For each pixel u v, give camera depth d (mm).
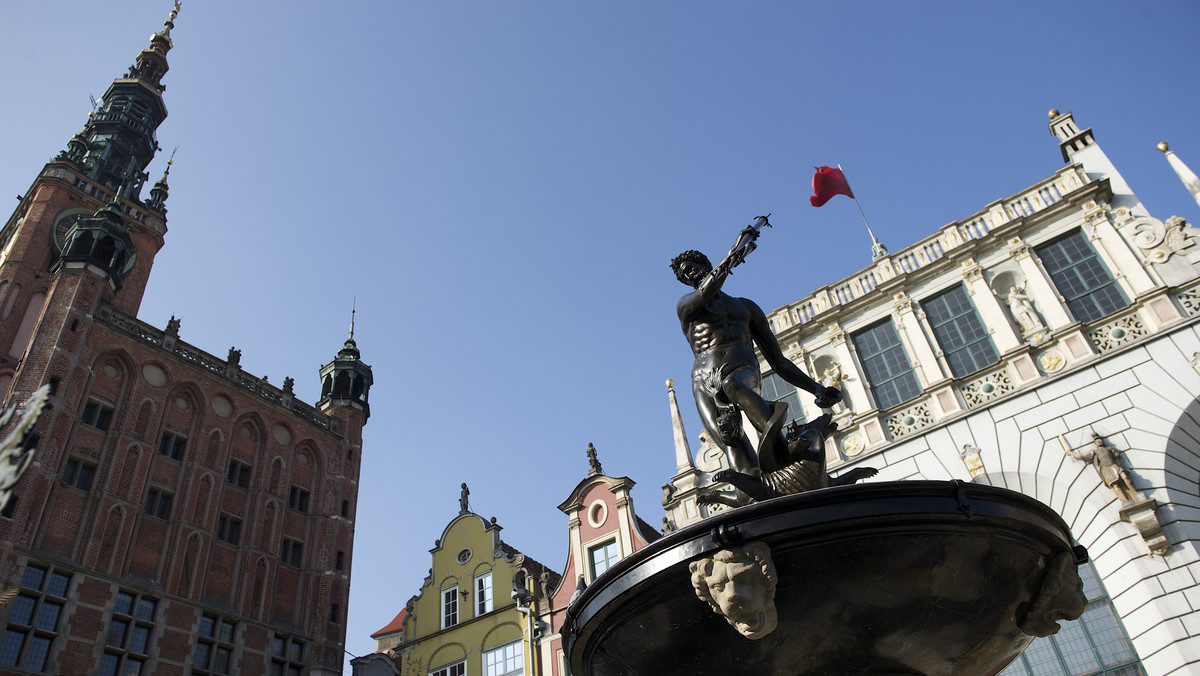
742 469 6180
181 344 37844
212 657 31672
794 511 4535
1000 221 22594
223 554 34688
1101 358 18594
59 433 30766
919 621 4754
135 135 53812
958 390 20484
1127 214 20438
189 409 36781
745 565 4461
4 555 26891
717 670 4969
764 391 24312
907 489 4562
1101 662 16719
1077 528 17516
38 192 43656
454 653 28984
